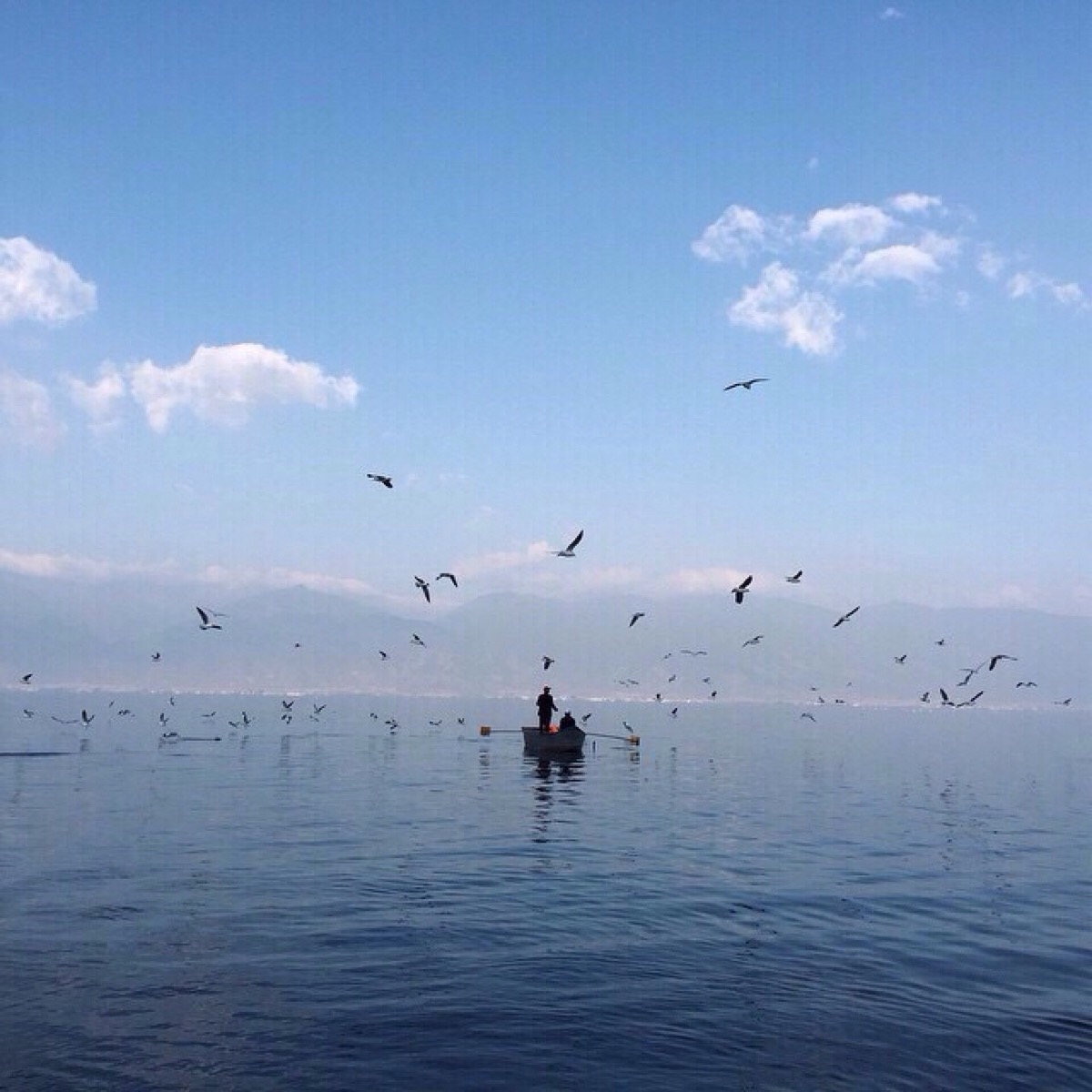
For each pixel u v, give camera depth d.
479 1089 10.41
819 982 14.20
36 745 58.00
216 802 32.84
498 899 19.03
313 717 116.25
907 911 18.69
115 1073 10.61
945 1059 11.43
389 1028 12.10
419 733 80.31
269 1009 12.68
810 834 28.30
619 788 40.22
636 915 17.95
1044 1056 11.59
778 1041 11.90
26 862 21.73
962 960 15.46
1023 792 42.38
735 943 16.22
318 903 18.41
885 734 100.12
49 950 14.98
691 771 49.50
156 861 22.09
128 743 60.91
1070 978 14.62
